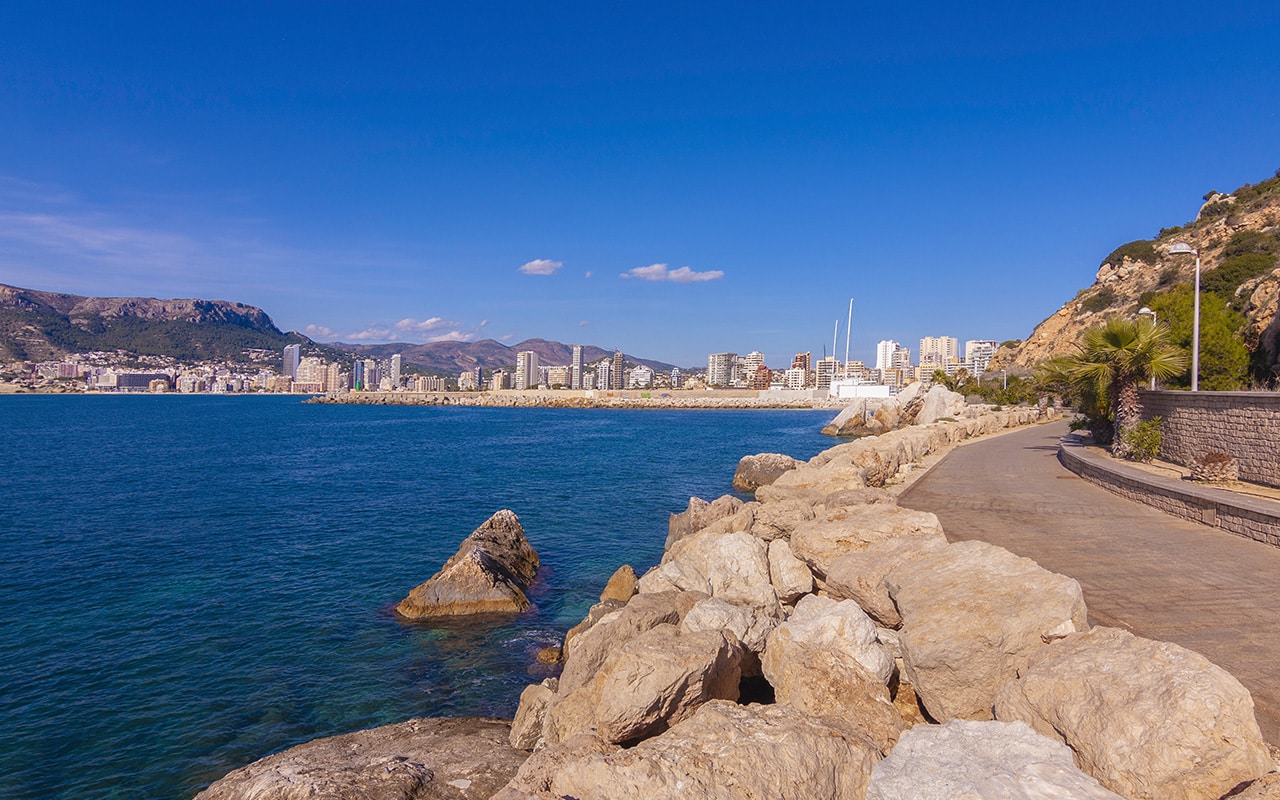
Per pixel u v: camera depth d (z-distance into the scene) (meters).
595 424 106.00
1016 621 6.16
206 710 11.53
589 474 43.06
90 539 24.42
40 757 10.07
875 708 6.19
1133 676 4.94
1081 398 37.97
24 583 18.95
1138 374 28.28
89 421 102.69
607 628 9.12
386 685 12.48
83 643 14.52
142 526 26.83
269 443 67.50
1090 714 4.81
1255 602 9.60
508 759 8.45
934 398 68.50
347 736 9.55
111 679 12.73
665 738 5.36
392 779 7.64
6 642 14.56
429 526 27.03
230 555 22.23
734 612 8.39
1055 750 4.27
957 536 14.61
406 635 14.98
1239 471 20.64
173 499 33.34
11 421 100.38
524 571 19.23
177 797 9.12
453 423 108.31
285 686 12.44
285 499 33.47
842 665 6.57
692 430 89.94
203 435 77.62
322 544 23.88
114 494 34.75
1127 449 27.17
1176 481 18.38
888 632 8.04
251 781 7.76
